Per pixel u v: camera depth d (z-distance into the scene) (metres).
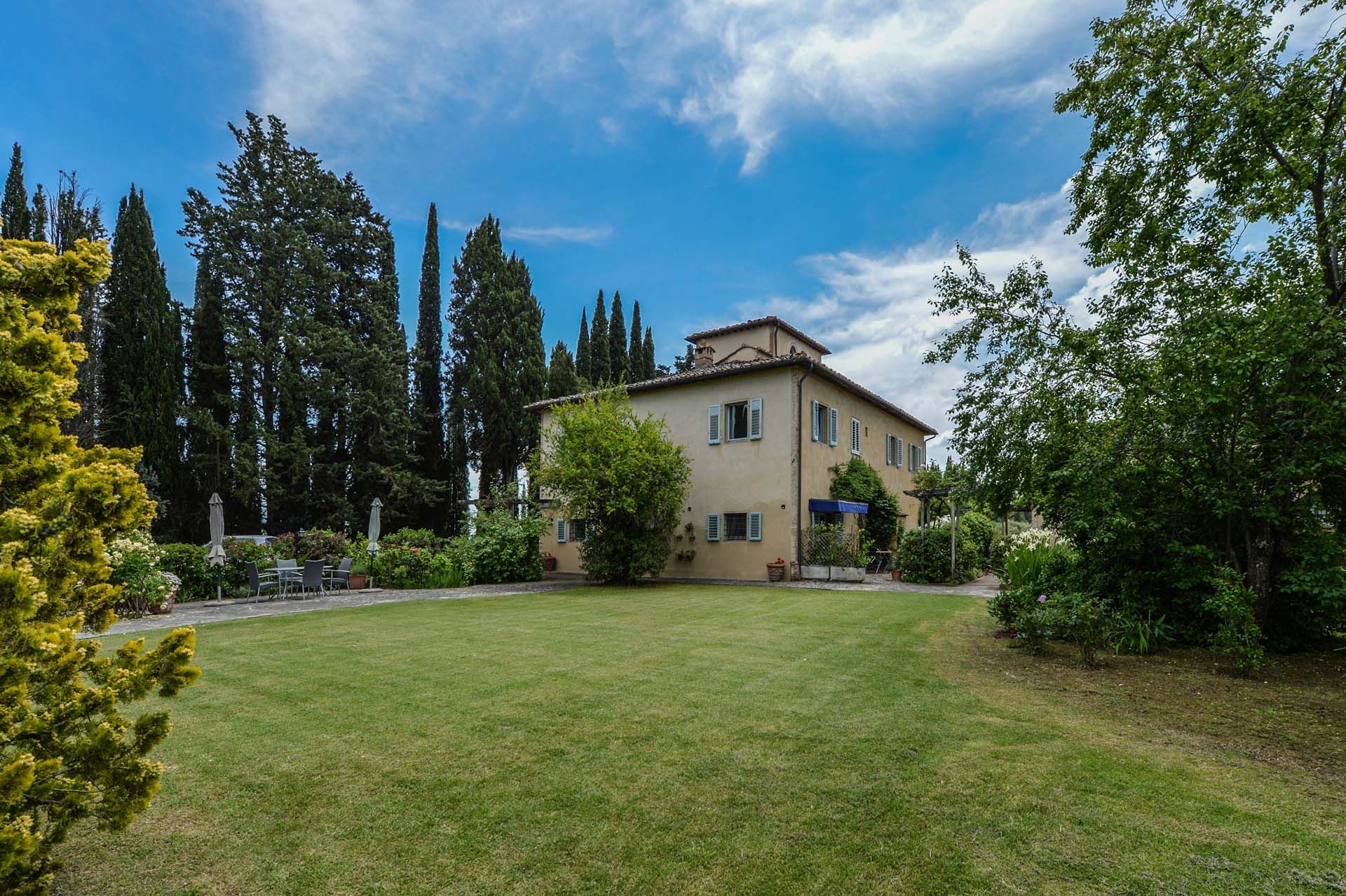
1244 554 8.49
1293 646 8.11
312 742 4.63
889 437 27.22
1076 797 3.70
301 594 15.50
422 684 6.26
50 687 2.57
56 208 25.58
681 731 4.84
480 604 13.23
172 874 2.90
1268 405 7.67
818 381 21.20
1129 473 8.77
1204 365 7.89
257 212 31.33
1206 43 8.86
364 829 3.33
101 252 2.94
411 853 3.09
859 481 22.45
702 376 21.28
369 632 9.52
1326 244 8.08
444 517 35.81
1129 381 9.02
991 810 3.53
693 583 19.14
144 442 27.19
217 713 5.33
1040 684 6.44
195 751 4.45
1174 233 9.34
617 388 20.25
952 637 9.12
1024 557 12.19
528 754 4.39
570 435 18.97
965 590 16.14
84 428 25.08
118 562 11.23
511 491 25.33
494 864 2.98
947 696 5.91
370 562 17.61
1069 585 9.71
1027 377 10.02
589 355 44.06
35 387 2.50
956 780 3.94
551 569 25.00
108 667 2.76
